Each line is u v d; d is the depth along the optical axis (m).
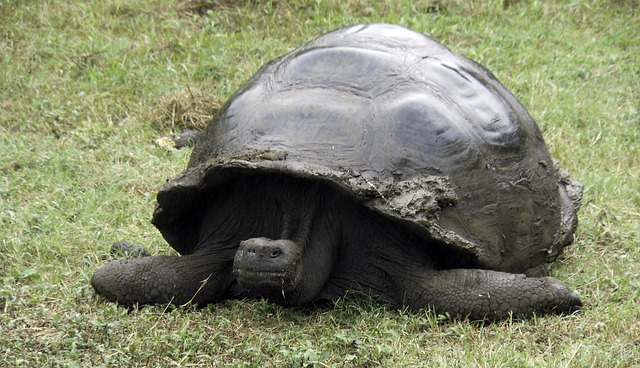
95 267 8.37
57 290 7.80
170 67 14.12
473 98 8.17
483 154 7.75
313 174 6.98
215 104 12.95
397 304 7.59
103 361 6.60
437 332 7.19
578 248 9.36
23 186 10.35
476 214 7.50
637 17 16.81
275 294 7.18
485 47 15.19
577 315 7.54
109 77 13.82
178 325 7.24
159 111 12.85
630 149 12.45
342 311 7.47
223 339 6.95
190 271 7.62
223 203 7.71
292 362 6.57
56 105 13.01
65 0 16.23
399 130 7.42
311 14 15.80
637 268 8.80
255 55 14.57
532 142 8.59
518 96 13.78
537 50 15.47
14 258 8.53
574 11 16.84
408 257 7.48
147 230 9.47
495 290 7.34
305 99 7.62
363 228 7.48
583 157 12.05
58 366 6.48
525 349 6.85
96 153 11.66
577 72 14.87
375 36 8.56
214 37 15.02
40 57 14.49
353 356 6.62
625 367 6.57
